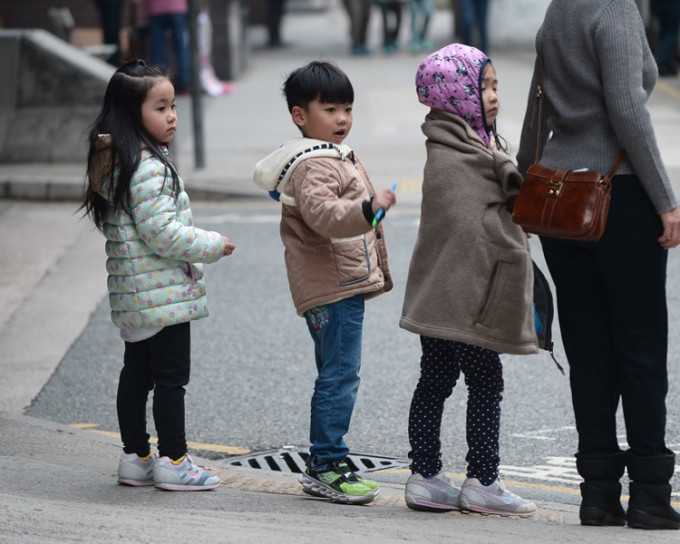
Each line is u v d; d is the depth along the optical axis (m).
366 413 16.30
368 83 52.06
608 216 10.48
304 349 19.28
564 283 10.97
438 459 11.72
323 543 9.23
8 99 36.25
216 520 10.37
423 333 10.91
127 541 9.09
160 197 11.59
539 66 11.03
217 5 53.47
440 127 11.06
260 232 27.70
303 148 11.45
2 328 20.78
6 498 10.82
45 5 54.88
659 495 10.72
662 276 10.63
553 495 13.16
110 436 15.35
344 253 11.60
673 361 17.91
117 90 11.72
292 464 14.48
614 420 11.03
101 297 22.80
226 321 20.95
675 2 51.03
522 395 16.77
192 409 16.59
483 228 10.79
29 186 32.97
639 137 10.16
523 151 11.40
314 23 87.88
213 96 50.47
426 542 9.50
